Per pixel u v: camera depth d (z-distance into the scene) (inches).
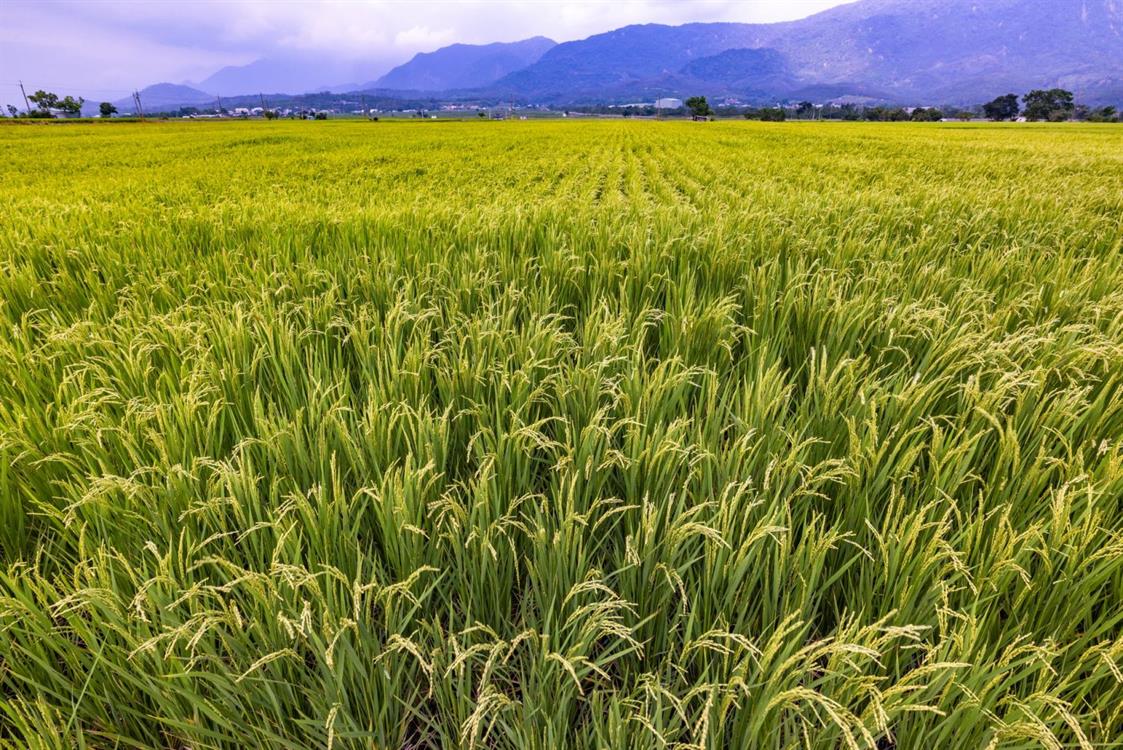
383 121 3373.5
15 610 62.6
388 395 103.6
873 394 101.3
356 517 74.4
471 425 101.7
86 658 63.3
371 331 135.3
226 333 123.0
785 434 89.0
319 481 85.0
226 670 58.8
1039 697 53.2
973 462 94.0
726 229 223.5
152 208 340.8
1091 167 588.4
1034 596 69.0
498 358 116.8
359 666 59.4
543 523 74.5
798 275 149.7
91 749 60.7
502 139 1419.8
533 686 61.0
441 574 69.9
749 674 61.8
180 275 178.5
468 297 153.8
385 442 87.5
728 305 136.0
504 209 296.0
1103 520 77.6
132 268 191.2
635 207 314.5
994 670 58.6
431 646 68.4
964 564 67.9
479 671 68.3
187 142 1344.7
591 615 62.8
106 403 101.2
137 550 75.4
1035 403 97.2
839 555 76.8
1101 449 79.1
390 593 62.1
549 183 584.1
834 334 130.8
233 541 76.5
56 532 82.4
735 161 745.6
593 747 60.4
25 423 94.5
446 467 88.9
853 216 261.4
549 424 102.2
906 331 129.0
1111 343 109.8
